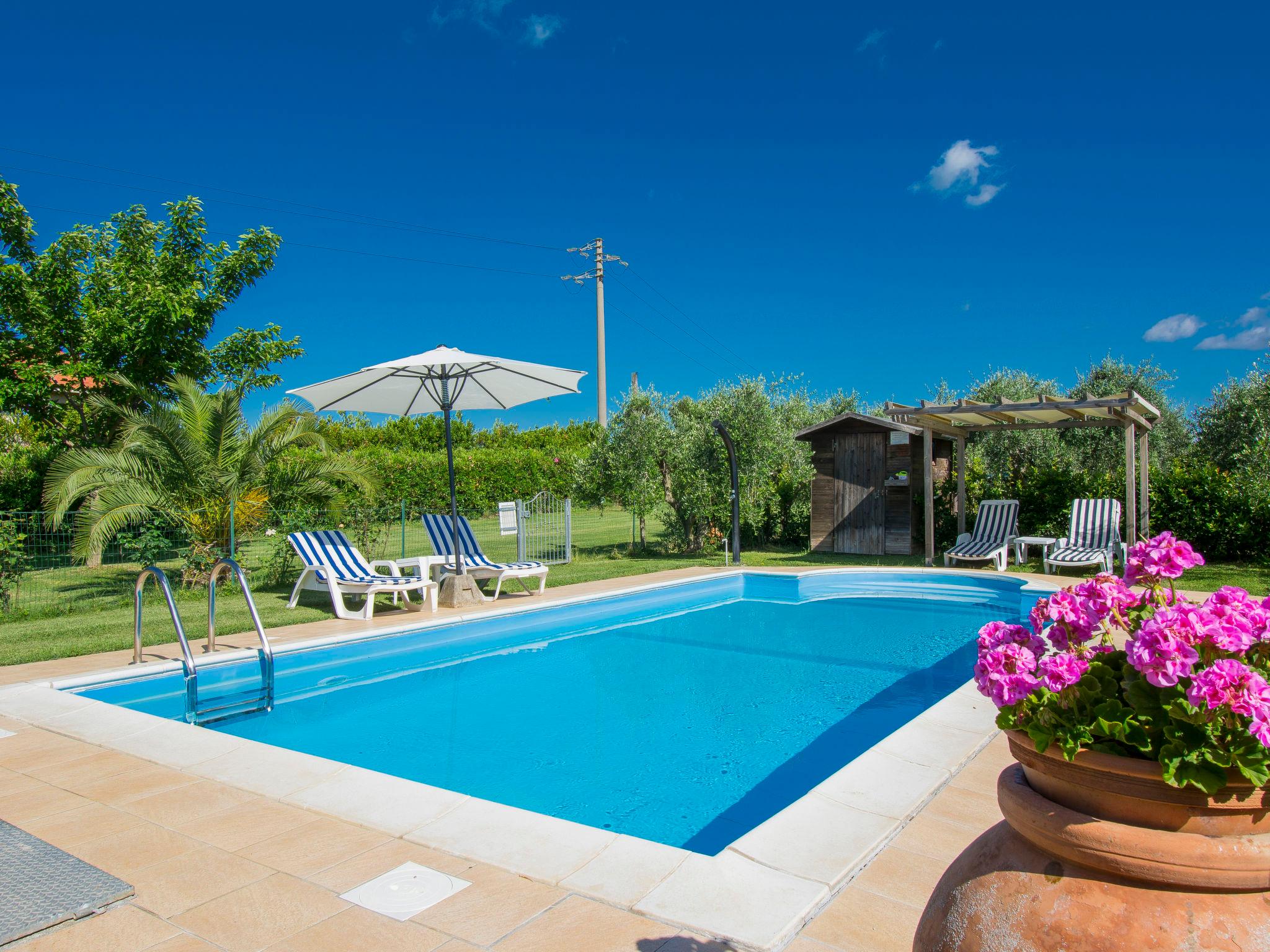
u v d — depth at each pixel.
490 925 2.70
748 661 8.05
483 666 7.90
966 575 12.60
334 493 13.20
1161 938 1.38
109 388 15.31
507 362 9.61
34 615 9.53
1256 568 12.41
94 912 2.80
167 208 16.30
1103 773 1.49
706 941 2.57
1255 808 1.40
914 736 4.64
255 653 7.30
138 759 4.47
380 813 3.67
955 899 1.70
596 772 4.99
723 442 15.58
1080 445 17.70
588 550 17.53
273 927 2.71
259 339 17.22
